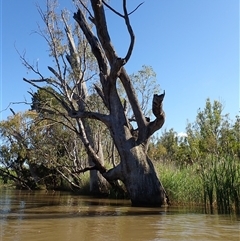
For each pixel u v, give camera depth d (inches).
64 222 274.7
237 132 913.5
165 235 211.8
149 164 499.8
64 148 1096.2
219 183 424.8
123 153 505.0
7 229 234.7
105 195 754.2
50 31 714.8
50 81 700.7
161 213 358.0
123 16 516.1
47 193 882.1
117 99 540.1
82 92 789.2
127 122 535.2
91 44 602.5
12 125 1038.4
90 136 808.9
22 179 1179.3
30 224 261.4
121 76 533.3
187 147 1171.3
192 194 488.7
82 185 911.0
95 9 531.5
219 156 460.8
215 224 265.4
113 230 231.8
